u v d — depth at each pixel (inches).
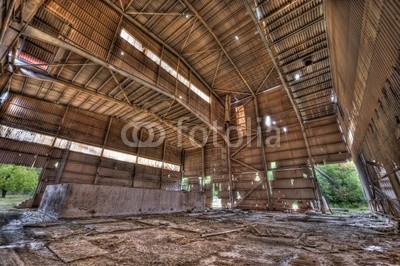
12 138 448.8
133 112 626.8
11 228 182.7
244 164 701.3
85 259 103.7
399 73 143.2
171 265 98.4
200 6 453.1
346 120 413.1
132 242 144.8
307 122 628.7
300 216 410.3
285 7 418.3
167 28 504.4
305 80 558.3
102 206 310.5
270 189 633.0
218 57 597.3
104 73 445.1
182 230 203.6
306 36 474.0
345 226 259.3
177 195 458.3
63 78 436.1
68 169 525.7
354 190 923.4
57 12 340.2
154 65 501.7
